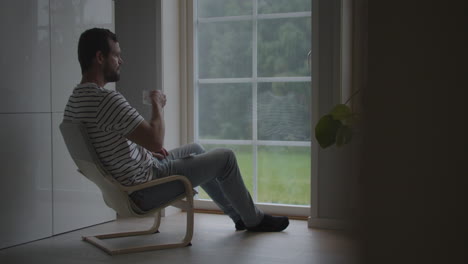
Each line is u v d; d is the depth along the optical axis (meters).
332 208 3.20
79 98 2.50
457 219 0.46
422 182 0.45
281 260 2.45
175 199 2.67
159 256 2.54
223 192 2.89
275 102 3.54
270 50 3.53
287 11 3.47
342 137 1.33
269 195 3.59
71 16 3.11
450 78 0.45
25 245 2.79
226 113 3.69
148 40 3.60
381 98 0.44
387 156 0.43
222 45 3.67
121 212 2.61
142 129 2.46
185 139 3.78
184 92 3.76
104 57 2.59
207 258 2.49
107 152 2.46
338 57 3.11
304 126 3.47
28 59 2.82
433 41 0.45
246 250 2.65
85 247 2.73
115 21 3.69
